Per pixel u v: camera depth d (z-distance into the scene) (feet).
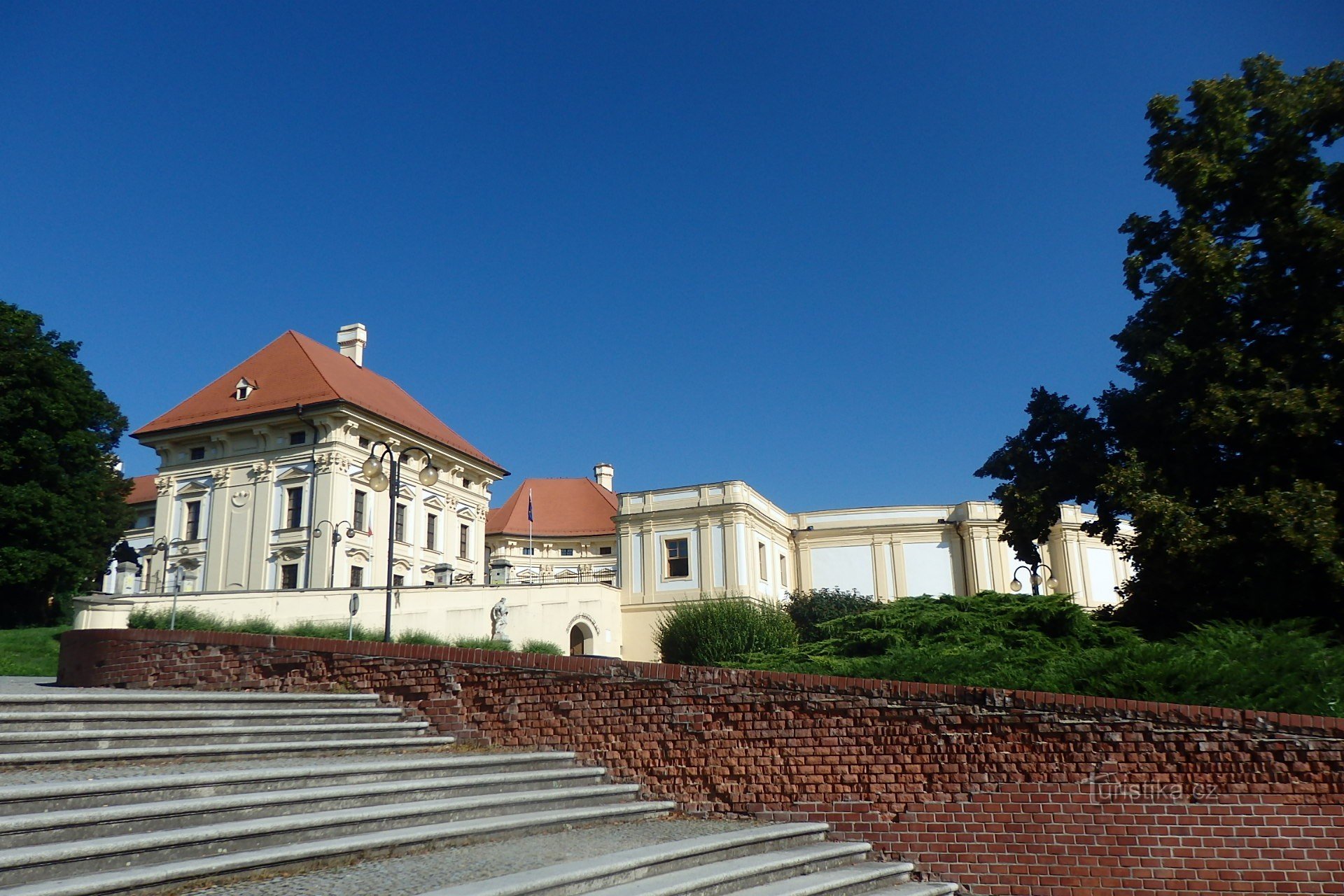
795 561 177.17
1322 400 47.93
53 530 132.36
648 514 159.22
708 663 65.57
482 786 31.04
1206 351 53.01
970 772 32.17
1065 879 30.40
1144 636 52.60
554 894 22.24
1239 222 55.52
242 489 168.04
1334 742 28.40
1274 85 55.31
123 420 153.58
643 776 35.94
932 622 48.96
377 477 70.13
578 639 144.87
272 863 22.13
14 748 26.68
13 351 134.00
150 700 33.63
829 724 34.12
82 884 18.61
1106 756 30.66
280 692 41.91
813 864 30.01
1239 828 28.86
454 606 122.31
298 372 173.88
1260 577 48.32
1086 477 56.90
